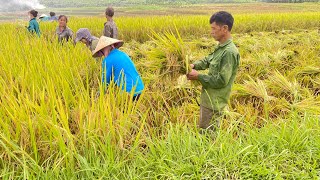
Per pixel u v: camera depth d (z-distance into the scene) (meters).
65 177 2.65
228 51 3.27
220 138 3.21
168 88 4.91
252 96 4.93
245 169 2.82
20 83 4.34
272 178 2.79
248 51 8.86
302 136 3.28
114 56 4.07
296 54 7.78
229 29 3.27
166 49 3.86
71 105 3.83
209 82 3.41
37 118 2.94
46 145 2.91
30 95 4.01
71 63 5.69
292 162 2.95
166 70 3.87
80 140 2.97
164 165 2.87
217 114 3.71
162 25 14.32
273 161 2.93
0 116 3.16
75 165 2.88
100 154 2.91
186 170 2.81
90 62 5.67
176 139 3.18
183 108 4.48
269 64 6.87
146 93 4.56
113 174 2.71
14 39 8.12
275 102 4.75
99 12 64.81
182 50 3.74
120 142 2.90
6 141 2.73
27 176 2.51
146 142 3.13
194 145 3.14
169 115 4.26
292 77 6.10
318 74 6.11
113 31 8.53
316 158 3.00
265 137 3.29
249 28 16.81
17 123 2.90
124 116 3.19
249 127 3.56
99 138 3.04
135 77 4.11
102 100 3.32
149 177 2.77
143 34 13.52
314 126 3.52
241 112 4.43
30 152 2.91
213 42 9.98
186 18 16.53
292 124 3.54
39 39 8.10
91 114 3.07
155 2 112.50
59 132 2.73
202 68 3.92
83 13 60.03
